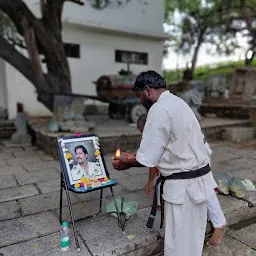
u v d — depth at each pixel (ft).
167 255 5.62
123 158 6.13
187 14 49.85
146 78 5.52
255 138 20.94
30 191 9.84
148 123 5.19
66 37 28.60
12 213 8.07
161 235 6.77
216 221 6.89
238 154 15.84
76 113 18.13
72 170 6.70
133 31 31.71
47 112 28.22
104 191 9.84
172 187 5.32
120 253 6.23
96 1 29.63
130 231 6.89
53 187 10.24
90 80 30.76
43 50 18.25
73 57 29.60
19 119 18.92
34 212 8.14
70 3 28.17
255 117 21.91
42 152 16.11
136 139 16.83
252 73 25.77
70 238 6.61
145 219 7.52
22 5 15.97
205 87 32.42
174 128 5.08
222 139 20.52
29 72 18.13
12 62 17.97
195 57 54.03
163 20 35.14
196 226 5.55
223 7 44.09
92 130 17.11
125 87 21.50
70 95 17.39
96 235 6.73
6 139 20.31
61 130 16.10
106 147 15.71
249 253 6.91
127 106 21.12
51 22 17.31
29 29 16.46
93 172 7.00
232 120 22.99
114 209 7.69
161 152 5.19
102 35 30.86
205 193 5.38
